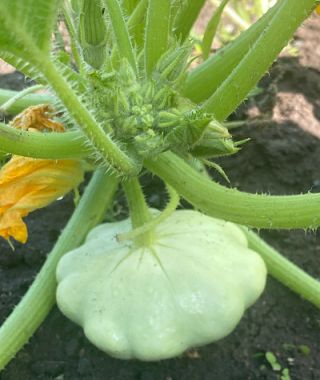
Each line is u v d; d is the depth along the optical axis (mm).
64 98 162
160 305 227
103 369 268
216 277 234
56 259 258
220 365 269
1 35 135
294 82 376
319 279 304
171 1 242
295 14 197
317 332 282
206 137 190
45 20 136
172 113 188
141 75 217
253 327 283
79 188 339
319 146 346
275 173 341
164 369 266
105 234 259
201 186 194
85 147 190
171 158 197
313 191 334
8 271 309
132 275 234
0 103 269
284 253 314
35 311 247
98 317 232
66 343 277
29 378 267
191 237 247
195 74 252
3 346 239
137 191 234
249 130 348
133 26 248
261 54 202
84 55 209
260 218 188
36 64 148
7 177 204
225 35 422
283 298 294
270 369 268
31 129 212
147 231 241
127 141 195
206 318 228
